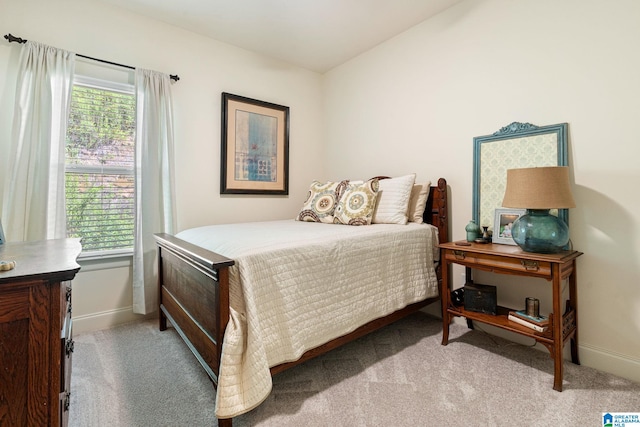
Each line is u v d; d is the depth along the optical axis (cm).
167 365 182
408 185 247
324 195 278
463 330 234
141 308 244
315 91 369
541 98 197
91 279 234
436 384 162
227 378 122
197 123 281
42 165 204
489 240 216
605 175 173
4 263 83
